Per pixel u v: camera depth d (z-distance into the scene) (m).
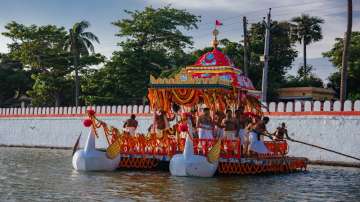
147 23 50.69
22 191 14.91
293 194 15.41
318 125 28.61
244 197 14.51
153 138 21.09
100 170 20.64
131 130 22.59
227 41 53.31
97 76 51.16
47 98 58.53
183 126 19.25
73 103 59.50
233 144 20.03
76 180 17.62
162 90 21.16
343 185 18.00
